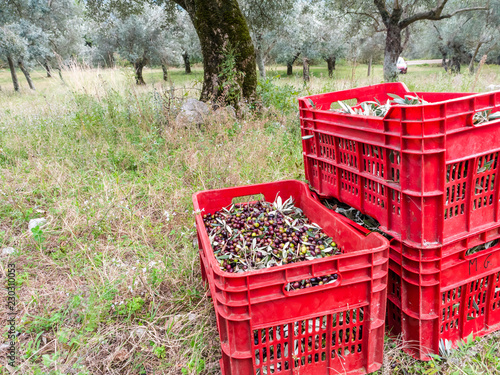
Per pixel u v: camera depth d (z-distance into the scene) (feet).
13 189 13.23
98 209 11.82
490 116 5.82
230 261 7.13
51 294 8.53
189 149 15.02
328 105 9.20
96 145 17.26
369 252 5.36
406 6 49.60
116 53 67.62
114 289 8.20
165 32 68.33
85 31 88.02
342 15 54.85
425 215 5.64
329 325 5.61
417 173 5.46
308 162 8.95
